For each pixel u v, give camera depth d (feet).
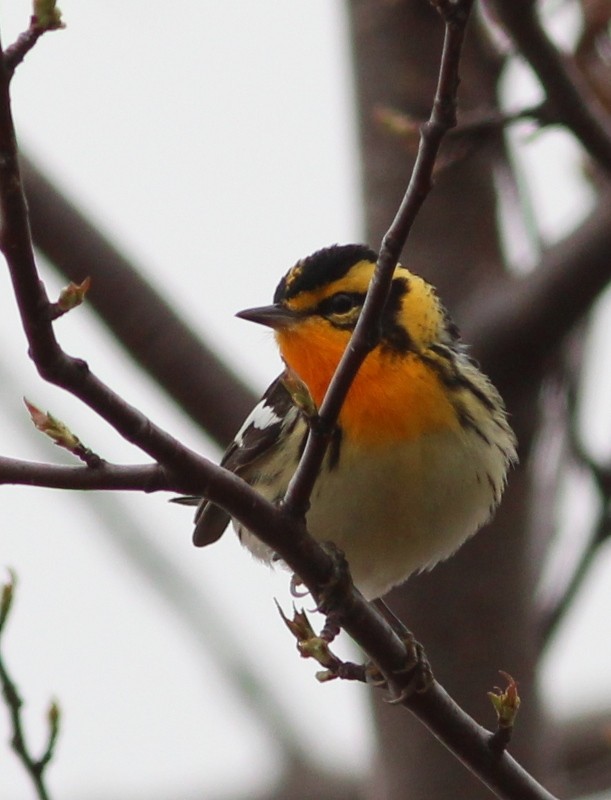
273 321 34.45
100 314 40.47
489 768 26.50
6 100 19.02
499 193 42.91
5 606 25.77
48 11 19.02
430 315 33.83
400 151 43.45
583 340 41.63
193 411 40.91
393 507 32.01
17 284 20.15
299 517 24.56
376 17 44.47
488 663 40.24
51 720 25.99
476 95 38.58
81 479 22.36
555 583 41.42
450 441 32.17
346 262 34.65
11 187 19.44
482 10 37.11
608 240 37.06
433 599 40.50
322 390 34.04
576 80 35.78
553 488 42.19
